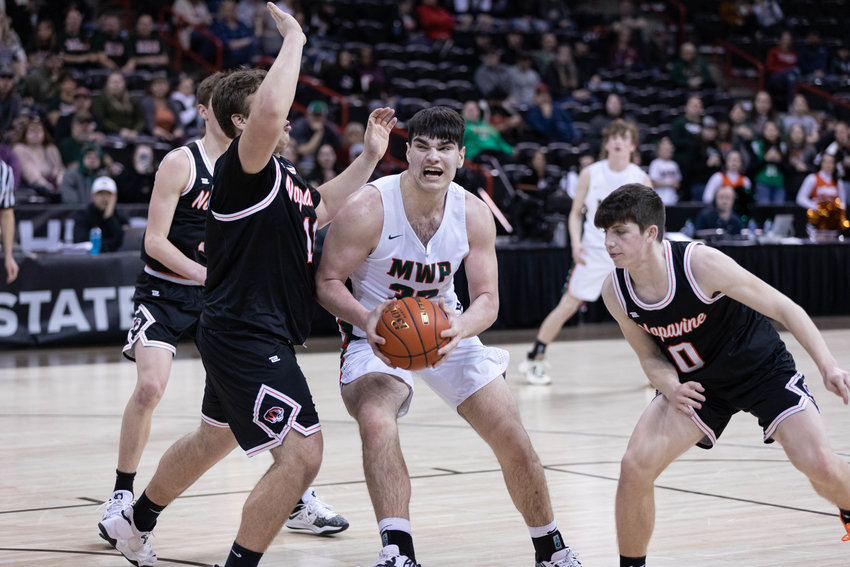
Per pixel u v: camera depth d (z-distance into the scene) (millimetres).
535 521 4168
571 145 18297
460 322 3896
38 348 12281
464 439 7395
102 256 12539
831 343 12758
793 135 19125
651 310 4113
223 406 3959
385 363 3842
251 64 18672
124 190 13945
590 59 21406
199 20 19234
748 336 4145
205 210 5172
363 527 5164
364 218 4082
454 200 4180
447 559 4590
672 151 17766
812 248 15188
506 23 21953
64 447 7086
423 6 21344
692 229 14617
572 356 12164
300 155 15492
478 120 17234
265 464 6598
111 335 12602
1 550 4703
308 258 3998
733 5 24391
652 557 4602
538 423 8023
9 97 14539
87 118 14414
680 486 5980
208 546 4781
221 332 3896
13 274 8492
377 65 19641
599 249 9750
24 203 13281
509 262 14398
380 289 4270
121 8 19375
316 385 9891
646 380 10344
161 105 15906
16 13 17391
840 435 7426
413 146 3984
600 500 5609
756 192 17969
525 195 15172
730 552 4672
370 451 3850
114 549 4734
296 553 4715
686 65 22125
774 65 23172
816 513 5359
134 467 4941
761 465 6535
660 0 24812
